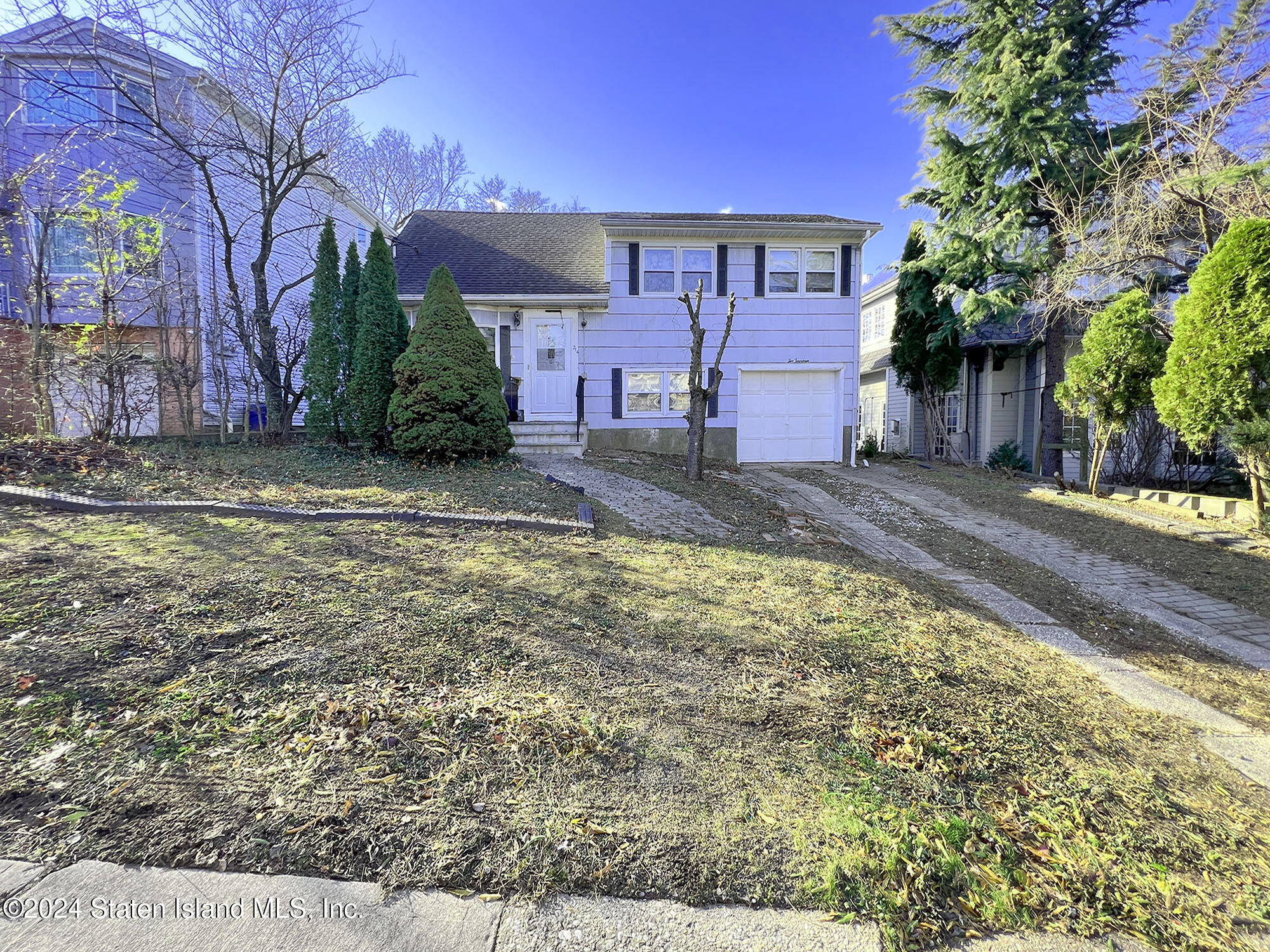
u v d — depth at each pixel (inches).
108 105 410.6
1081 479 498.6
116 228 315.0
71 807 79.8
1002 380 612.7
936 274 534.3
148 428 400.8
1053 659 177.8
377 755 94.7
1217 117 332.8
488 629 139.3
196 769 88.4
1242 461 307.4
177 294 380.2
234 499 220.8
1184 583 250.8
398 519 218.1
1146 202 364.8
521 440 421.7
